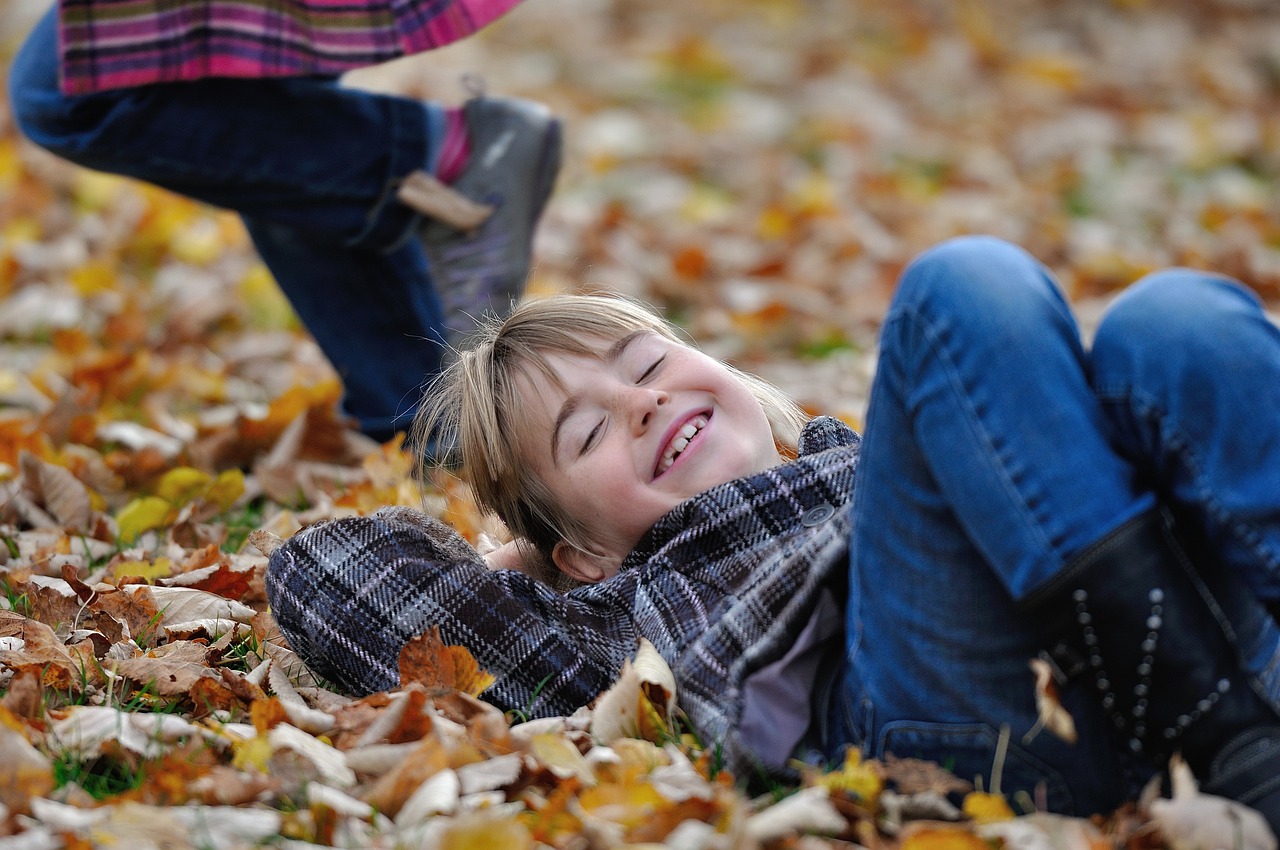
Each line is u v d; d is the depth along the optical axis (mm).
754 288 9078
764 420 3990
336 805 2889
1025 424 2738
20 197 9984
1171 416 2707
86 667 3756
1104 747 2951
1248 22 17016
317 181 5164
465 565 3678
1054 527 2693
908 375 2902
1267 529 2643
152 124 5004
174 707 3621
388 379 5832
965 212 10797
